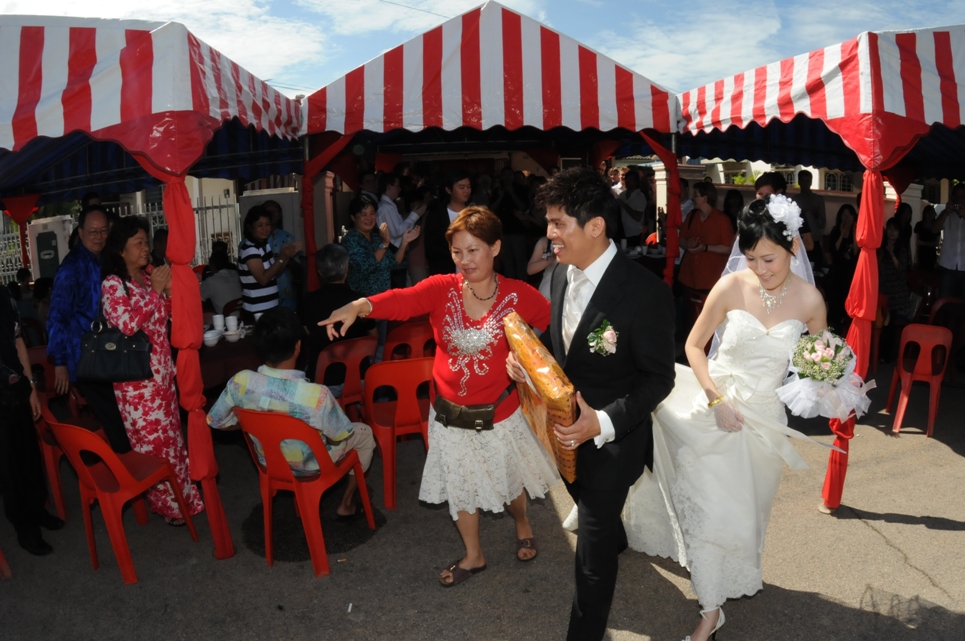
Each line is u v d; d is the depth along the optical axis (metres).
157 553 3.83
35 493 3.86
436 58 5.31
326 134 6.35
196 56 3.47
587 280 2.54
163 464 3.76
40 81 3.31
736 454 2.79
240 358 4.67
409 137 9.70
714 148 8.88
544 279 5.39
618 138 9.42
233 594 3.42
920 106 4.13
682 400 3.01
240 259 5.83
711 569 2.79
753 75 4.99
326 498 4.46
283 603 3.33
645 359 2.42
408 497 4.45
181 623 3.21
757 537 2.90
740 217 2.81
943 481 4.44
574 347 2.54
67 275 3.88
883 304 6.80
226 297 6.26
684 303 7.84
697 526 2.80
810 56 4.45
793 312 2.85
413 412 4.29
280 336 3.43
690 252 7.50
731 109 5.23
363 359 5.05
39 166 6.67
